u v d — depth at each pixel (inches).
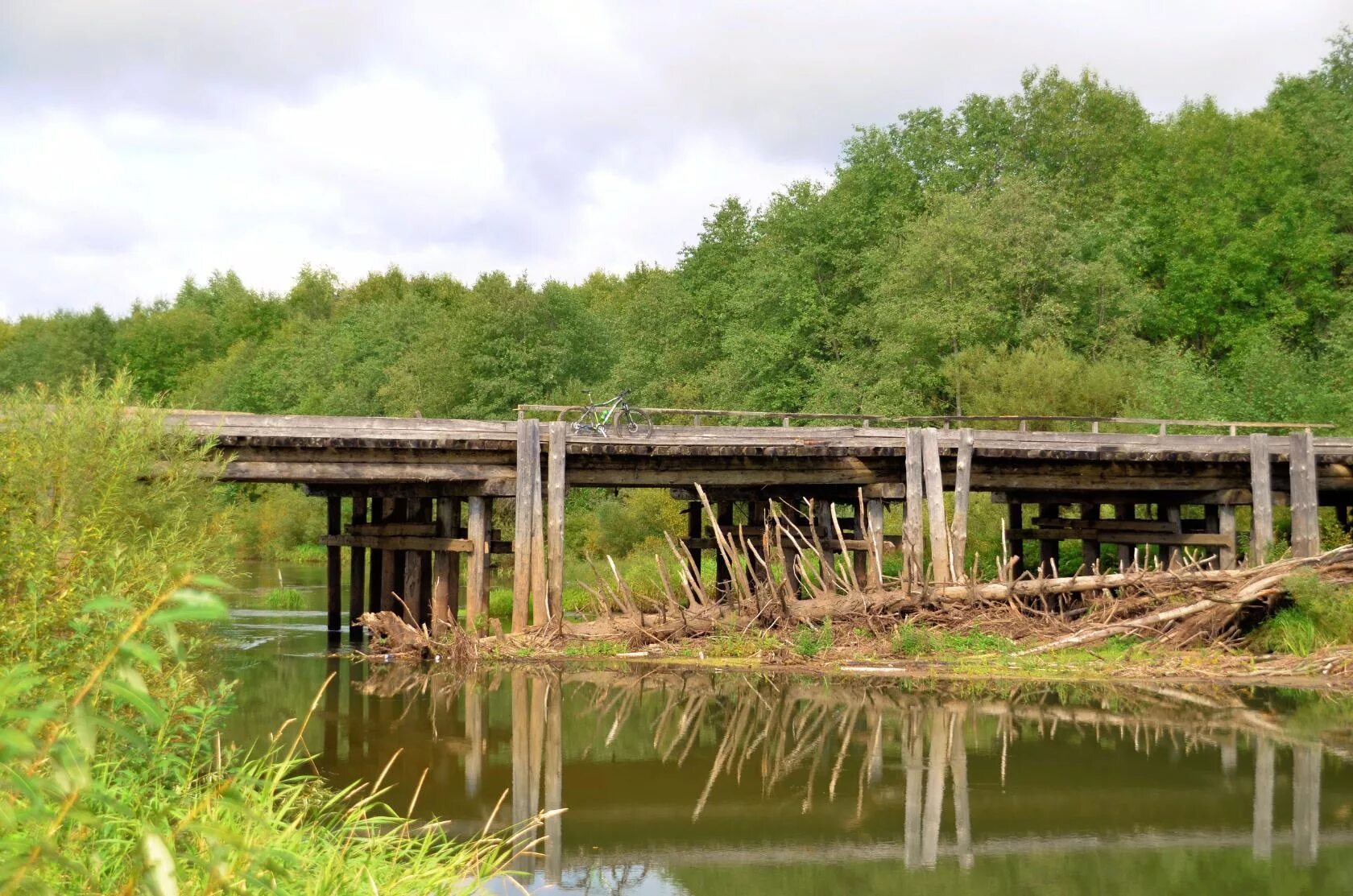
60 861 112.2
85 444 361.1
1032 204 1696.6
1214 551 930.1
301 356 3075.8
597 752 505.4
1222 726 560.1
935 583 802.8
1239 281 1871.3
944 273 1619.1
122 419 391.5
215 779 217.8
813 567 941.2
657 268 3339.1
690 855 369.4
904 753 507.5
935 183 1927.9
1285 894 334.3
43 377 3543.3
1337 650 707.4
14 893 109.9
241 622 1002.1
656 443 796.6
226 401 3189.0
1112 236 1755.7
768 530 880.3
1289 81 2180.1
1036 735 543.8
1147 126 2203.5
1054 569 852.6
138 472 385.4
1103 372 1414.9
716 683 682.2
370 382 2689.5
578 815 409.7
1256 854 372.2
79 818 113.3
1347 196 1923.0
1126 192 1956.2
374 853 261.6
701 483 846.5
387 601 884.0
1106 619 773.3
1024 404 1389.0
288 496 2110.0
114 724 114.0
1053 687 666.2
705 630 805.9
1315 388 1344.7
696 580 863.1
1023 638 773.3
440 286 3853.3
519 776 460.4
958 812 420.2
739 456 840.3
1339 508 987.3
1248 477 880.3
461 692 649.0
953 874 353.4
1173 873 353.4
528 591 786.2
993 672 706.2
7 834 132.8
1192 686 665.6
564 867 354.9
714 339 2146.9
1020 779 462.9
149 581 294.5
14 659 249.6
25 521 301.3
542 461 819.4
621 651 777.6
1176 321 1891.0
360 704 605.6
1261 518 844.6
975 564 805.9
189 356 3752.5
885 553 981.8
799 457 855.1
